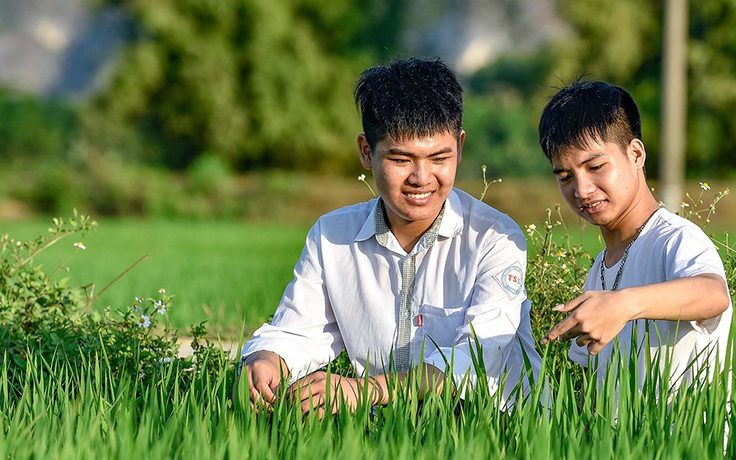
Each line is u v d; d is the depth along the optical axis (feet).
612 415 9.29
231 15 112.37
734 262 13.85
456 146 10.54
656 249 10.23
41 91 153.79
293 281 11.76
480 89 132.87
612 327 8.75
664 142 58.65
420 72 10.41
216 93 111.65
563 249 14.40
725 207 81.00
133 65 111.24
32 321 15.26
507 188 92.17
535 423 9.20
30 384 13.23
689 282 9.04
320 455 8.73
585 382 10.02
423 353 9.99
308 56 114.62
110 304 26.50
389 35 126.72
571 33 111.96
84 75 153.38
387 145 10.29
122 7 116.26
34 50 158.10
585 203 10.62
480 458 8.41
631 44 106.01
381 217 11.18
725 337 10.18
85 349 13.44
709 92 103.45
